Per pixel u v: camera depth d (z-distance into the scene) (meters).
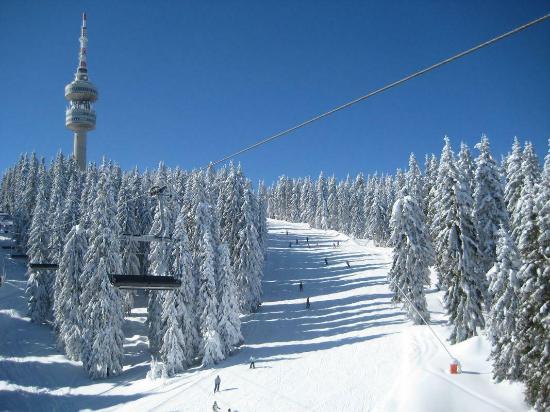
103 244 45.53
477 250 38.78
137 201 66.25
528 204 26.97
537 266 25.84
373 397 31.77
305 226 133.25
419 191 69.06
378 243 98.00
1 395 39.78
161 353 43.91
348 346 43.03
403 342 41.44
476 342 35.75
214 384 37.69
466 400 27.62
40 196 59.97
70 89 117.56
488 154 44.44
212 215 51.94
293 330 50.53
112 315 44.44
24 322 55.25
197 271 46.84
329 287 66.31
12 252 80.19
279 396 34.06
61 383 42.72
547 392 24.23
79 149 119.00
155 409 34.53
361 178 128.62
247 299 56.78
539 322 24.89
